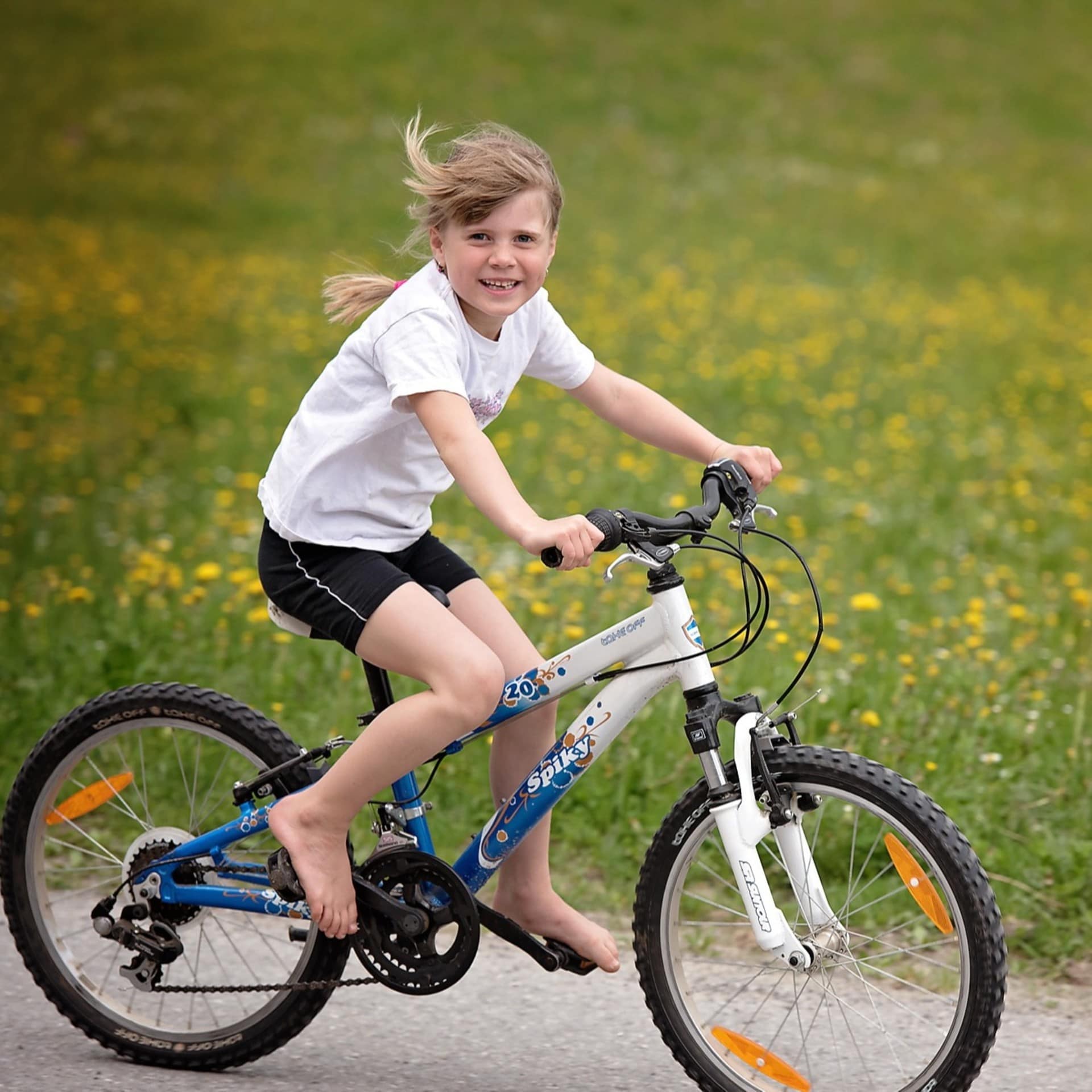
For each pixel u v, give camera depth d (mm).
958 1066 6012
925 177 45719
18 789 7191
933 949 8383
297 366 23891
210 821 9734
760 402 22812
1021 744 10109
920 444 20750
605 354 24812
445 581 6902
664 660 6355
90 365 22953
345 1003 7633
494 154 6246
